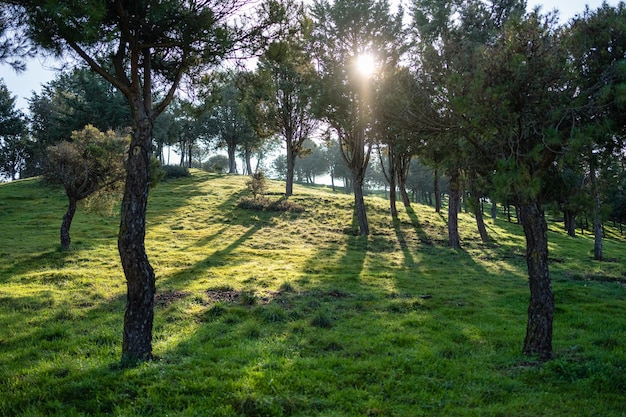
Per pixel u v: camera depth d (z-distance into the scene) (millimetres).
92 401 7051
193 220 37281
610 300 16781
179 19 9078
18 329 11508
